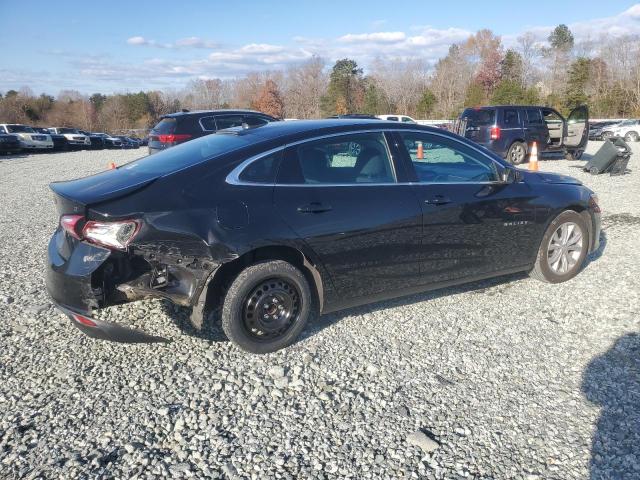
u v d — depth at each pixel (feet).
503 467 8.84
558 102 187.01
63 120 228.02
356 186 13.35
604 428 9.82
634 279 17.44
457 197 14.60
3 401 10.71
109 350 12.84
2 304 15.67
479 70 229.66
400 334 13.66
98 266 11.09
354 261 13.20
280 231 12.10
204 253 11.44
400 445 9.39
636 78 184.75
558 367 12.03
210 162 12.19
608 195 33.19
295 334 12.87
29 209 31.83
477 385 11.32
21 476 8.58
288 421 10.10
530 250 16.37
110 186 11.67
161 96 265.95
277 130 13.61
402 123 14.76
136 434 9.70
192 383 11.37
